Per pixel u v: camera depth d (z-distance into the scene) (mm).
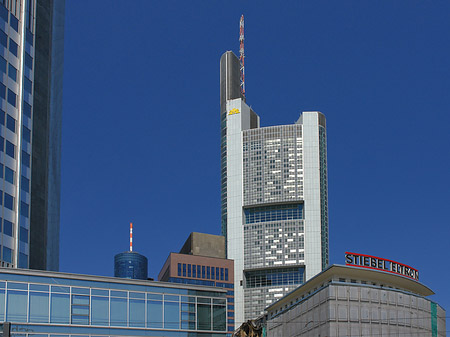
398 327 113625
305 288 130125
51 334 68688
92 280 72938
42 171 106062
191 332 77250
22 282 68500
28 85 96250
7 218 86125
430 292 136625
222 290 80875
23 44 95625
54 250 112188
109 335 72125
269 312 149500
